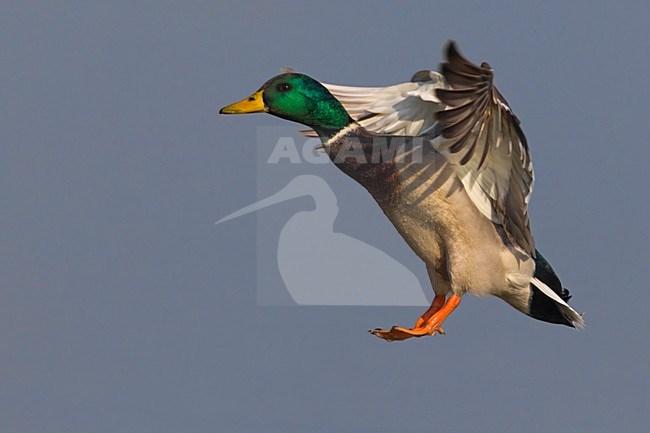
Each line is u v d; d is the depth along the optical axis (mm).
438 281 11234
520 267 11000
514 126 9570
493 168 10352
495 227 10742
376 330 10906
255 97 10742
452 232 10609
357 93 11484
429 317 11195
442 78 9945
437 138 10227
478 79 8641
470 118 8758
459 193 10484
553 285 11453
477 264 10711
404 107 11258
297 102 10648
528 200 10281
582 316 11539
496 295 11250
